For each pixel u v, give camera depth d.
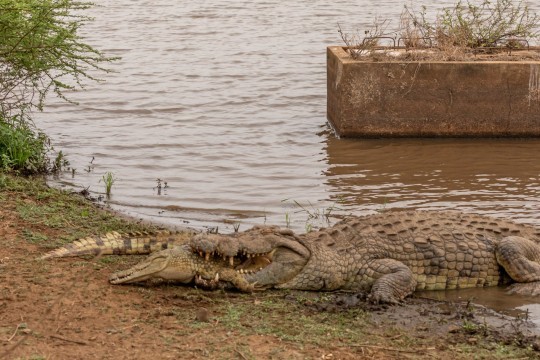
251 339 8.47
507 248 11.23
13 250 10.65
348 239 11.05
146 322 8.74
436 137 19.69
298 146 19.09
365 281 10.79
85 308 8.96
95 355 7.88
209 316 9.05
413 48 20.69
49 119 21.17
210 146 18.97
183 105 22.64
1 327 8.35
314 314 9.50
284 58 28.38
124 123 20.91
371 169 17.27
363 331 9.05
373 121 19.58
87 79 25.58
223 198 15.33
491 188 15.95
